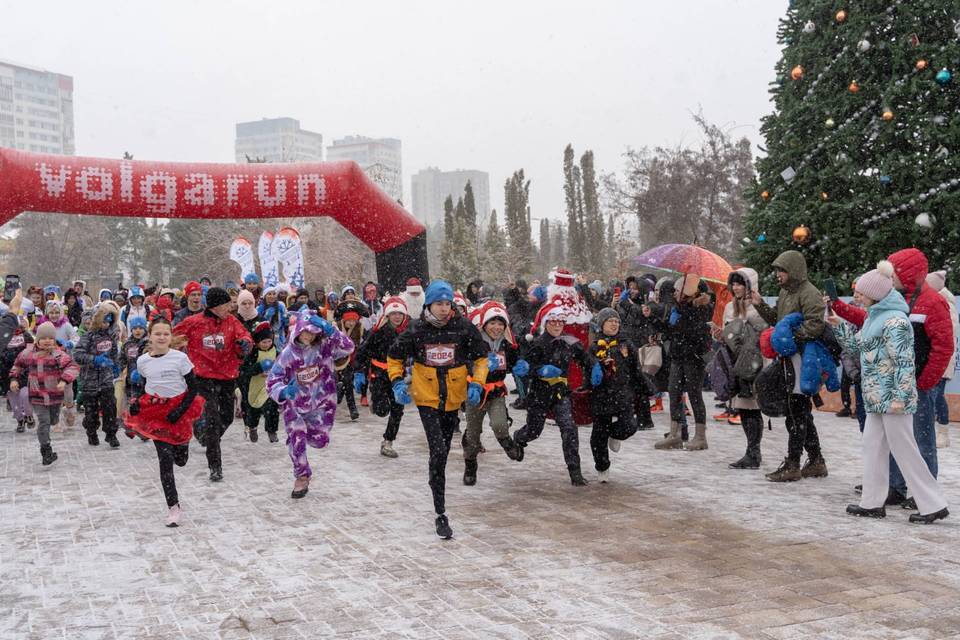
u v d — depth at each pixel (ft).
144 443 35.01
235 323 28.09
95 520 21.86
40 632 14.03
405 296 39.58
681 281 30.71
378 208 48.47
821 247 45.03
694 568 16.88
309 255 153.89
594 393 24.89
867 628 13.52
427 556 18.06
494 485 25.58
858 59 44.06
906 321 19.92
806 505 22.34
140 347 32.78
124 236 256.32
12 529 21.03
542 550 18.38
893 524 20.20
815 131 46.50
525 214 230.89
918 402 21.01
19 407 38.32
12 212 42.96
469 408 25.30
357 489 25.25
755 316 27.37
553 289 25.00
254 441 34.76
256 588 16.11
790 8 48.19
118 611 14.98
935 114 41.86
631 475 26.76
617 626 13.75
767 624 13.74
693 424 38.37
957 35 41.27
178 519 21.27
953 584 15.69
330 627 13.98
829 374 24.50
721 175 123.34
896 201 41.86
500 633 13.55
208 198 44.68
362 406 46.24
